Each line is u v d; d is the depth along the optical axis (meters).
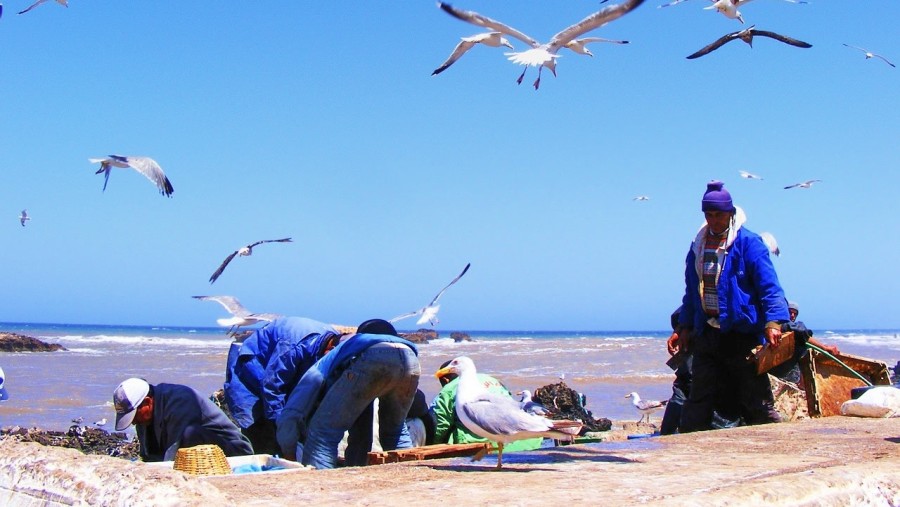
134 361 50.94
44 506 4.04
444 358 53.75
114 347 71.75
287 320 9.09
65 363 48.41
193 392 7.61
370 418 8.20
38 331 134.75
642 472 4.97
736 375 8.28
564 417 18.56
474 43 9.55
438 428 9.64
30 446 4.51
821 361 9.43
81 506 3.82
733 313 7.97
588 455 5.85
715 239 8.15
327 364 7.96
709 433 7.11
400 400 8.07
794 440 6.55
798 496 3.99
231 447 7.61
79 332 131.50
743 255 8.01
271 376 8.74
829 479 4.23
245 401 8.86
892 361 48.69
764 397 8.24
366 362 7.68
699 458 5.61
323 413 7.74
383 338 7.84
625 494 4.20
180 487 3.69
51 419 22.66
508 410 5.00
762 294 7.95
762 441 6.52
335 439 7.72
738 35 10.80
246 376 8.96
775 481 4.13
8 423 21.45
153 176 10.05
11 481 4.31
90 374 39.12
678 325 9.16
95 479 3.90
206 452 5.84
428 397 26.91
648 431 12.92
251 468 6.66
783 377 9.33
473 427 5.08
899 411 8.15
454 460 5.72
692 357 9.30
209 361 51.47
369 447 8.19
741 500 3.80
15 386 31.73
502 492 4.28
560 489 4.36
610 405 28.61
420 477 4.83
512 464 5.42
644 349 74.25
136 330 152.00
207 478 4.86
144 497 3.59
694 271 8.37
